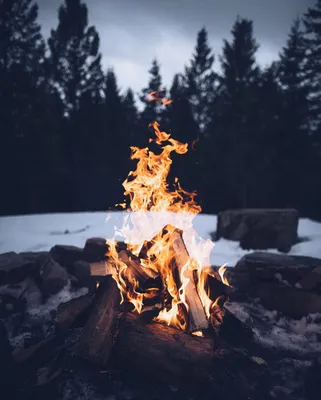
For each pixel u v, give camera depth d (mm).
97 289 3758
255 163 22906
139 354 3090
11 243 7672
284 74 27594
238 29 25891
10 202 22375
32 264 5215
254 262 4922
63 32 29625
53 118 22984
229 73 25484
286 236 8195
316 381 3186
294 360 3566
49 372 3074
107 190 25266
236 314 4574
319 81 26922
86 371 3215
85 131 25125
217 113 24016
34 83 22312
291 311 4551
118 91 27578
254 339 3967
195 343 3129
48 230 9016
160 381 3096
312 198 24719
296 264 4855
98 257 5559
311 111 25359
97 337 3127
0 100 21297
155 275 3717
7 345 3180
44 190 24062
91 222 9875
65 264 5566
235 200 24734
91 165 25266
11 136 21469
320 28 27594
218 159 23516
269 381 3186
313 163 23422
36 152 21922
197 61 32500
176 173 23688
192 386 2990
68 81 29875
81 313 3553
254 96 22922
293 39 28375
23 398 2807
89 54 30578
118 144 25859
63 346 3488
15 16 27312
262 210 8578
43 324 4176
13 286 4875
